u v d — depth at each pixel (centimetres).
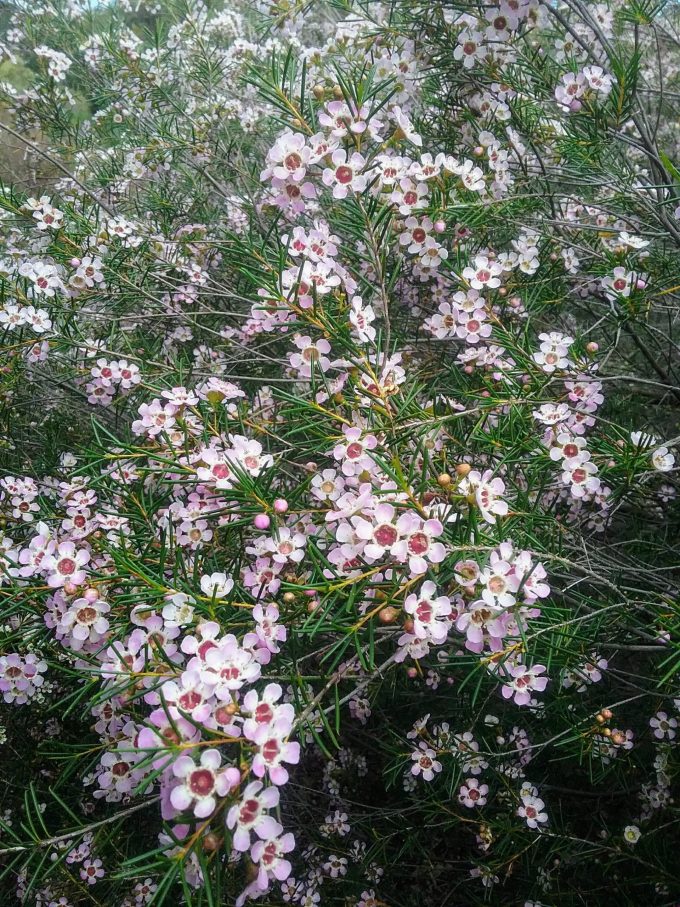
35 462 44
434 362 40
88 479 30
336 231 39
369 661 21
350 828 43
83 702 36
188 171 58
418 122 42
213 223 51
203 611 21
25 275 37
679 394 41
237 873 33
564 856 38
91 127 66
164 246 46
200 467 24
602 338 52
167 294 47
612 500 31
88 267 40
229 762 18
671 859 39
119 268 42
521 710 38
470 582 21
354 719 49
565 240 40
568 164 40
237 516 26
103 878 34
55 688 40
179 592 21
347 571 21
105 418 48
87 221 43
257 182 47
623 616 28
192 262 47
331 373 34
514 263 36
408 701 45
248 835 17
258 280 25
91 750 25
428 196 30
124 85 58
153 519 27
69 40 63
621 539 44
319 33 64
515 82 38
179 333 47
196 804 16
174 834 17
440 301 43
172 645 21
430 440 25
